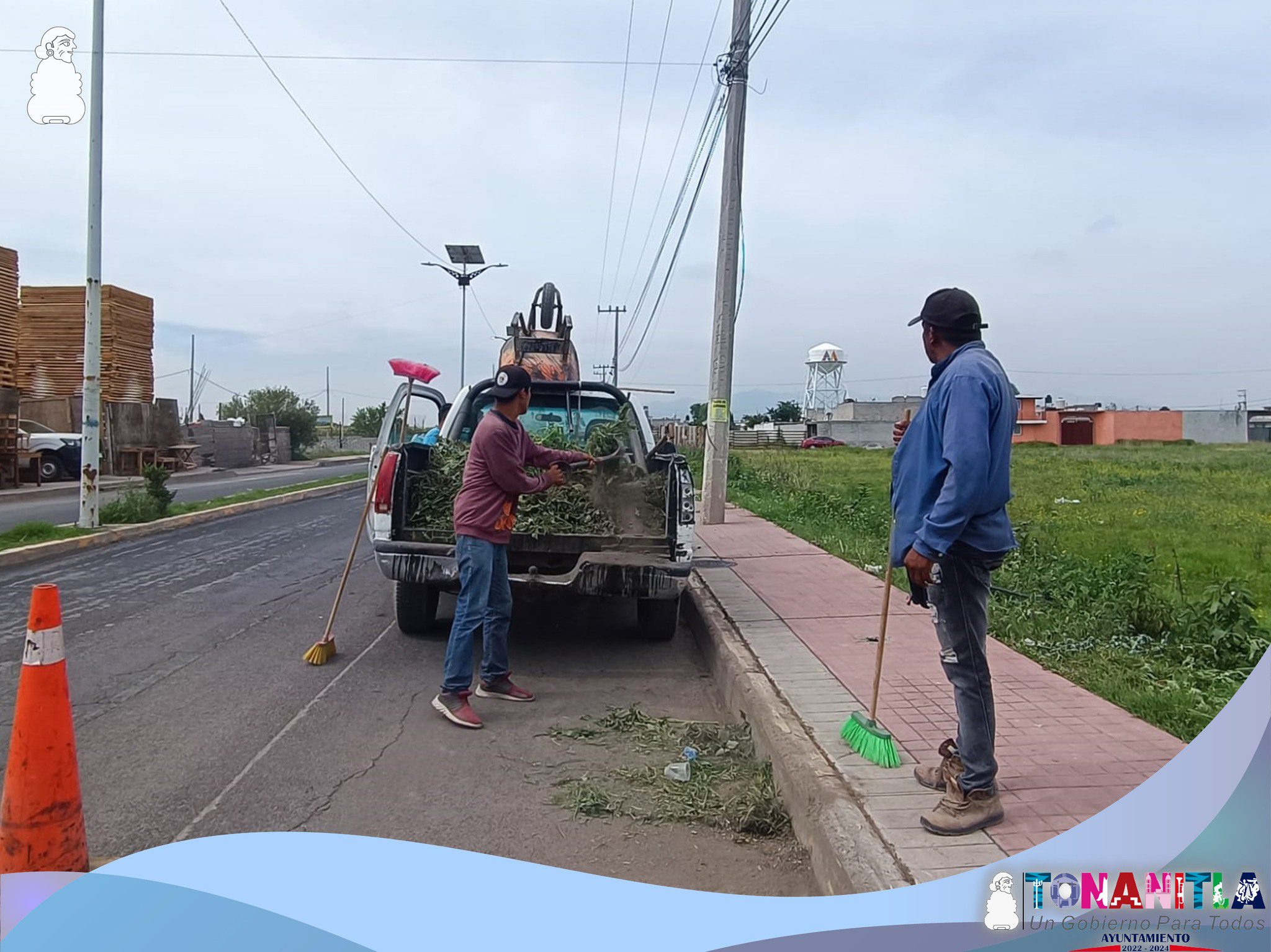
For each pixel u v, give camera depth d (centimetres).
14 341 2098
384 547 634
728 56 1295
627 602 882
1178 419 6944
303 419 4803
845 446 6669
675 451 736
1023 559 913
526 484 553
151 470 1437
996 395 335
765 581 875
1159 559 1038
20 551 1050
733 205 1319
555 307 1462
